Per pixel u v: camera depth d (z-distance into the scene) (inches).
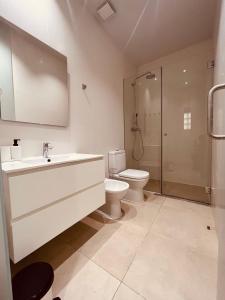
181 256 46.8
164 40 93.4
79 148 72.3
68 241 54.4
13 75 47.3
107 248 50.8
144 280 39.4
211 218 67.9
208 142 98.0
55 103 60.2
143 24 80.4
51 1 57.6
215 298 34.7
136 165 117.8
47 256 47.8
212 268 42.4
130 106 112.1
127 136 110.7
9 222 32.8
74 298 35.4
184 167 109.8
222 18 48.6
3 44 44.6
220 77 52.9
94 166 56.2
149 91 112.7
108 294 36.2
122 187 68.4
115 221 66.5
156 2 67.4
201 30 85.3
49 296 31.2
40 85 54.9
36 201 36.9
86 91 75.1
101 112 85.7
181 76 104.5
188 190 99.6
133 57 110.7
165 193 96.6
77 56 69.3
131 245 51.9
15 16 47.0
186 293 36.0
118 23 79.9
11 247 33.2
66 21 63.7
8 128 46.8
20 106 49.3
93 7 72.4
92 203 55.9
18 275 32.2
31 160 47.9
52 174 40.7
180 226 62.2
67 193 45.3
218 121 50.9
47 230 39.9
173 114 109.4
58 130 62.3
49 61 57.5
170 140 112.3
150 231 59.3
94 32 78.1
